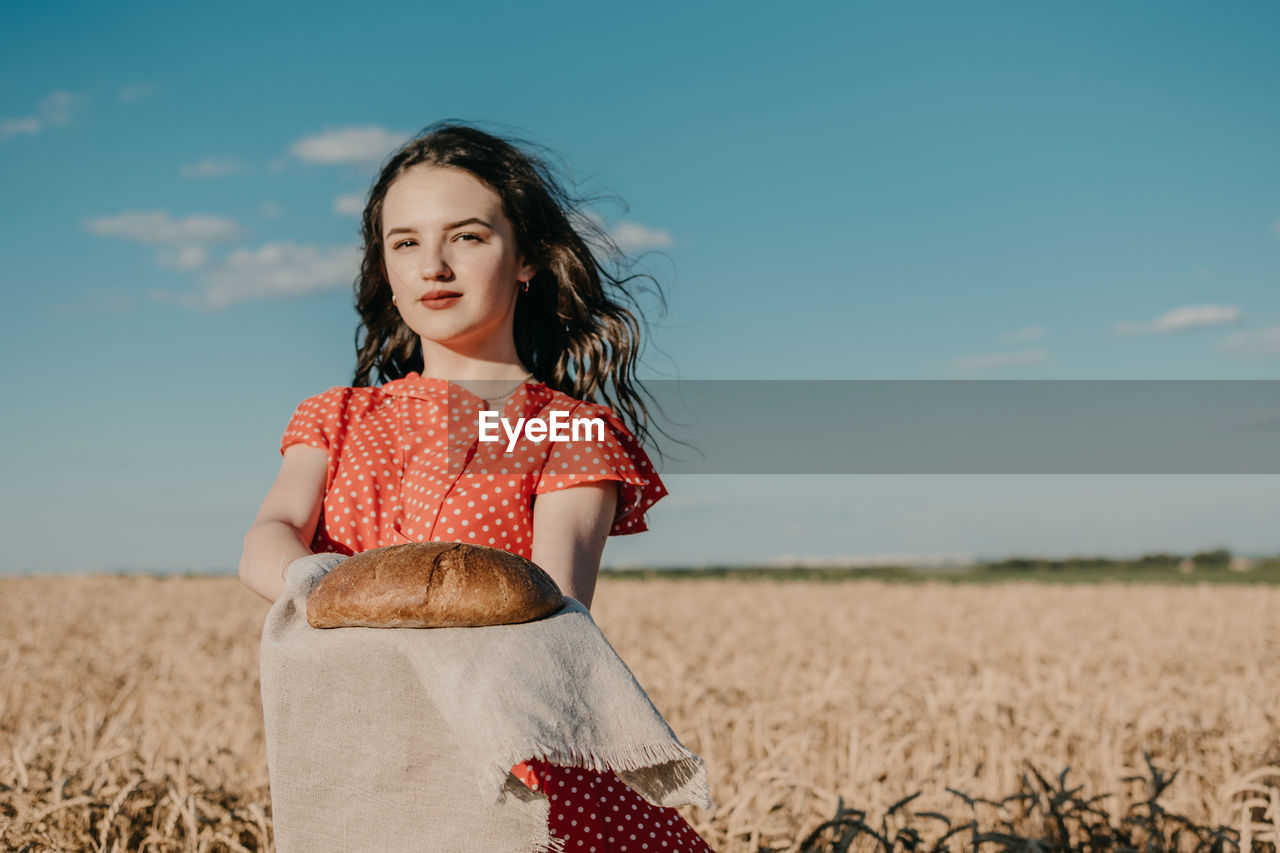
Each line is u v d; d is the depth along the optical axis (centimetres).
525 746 147
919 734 609
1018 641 1332
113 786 420
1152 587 2683
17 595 2481
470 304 216
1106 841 429
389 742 166
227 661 1142
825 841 402
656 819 201
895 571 4600
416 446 213
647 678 830
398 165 224
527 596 166
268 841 404
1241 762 571
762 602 2259
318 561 183
